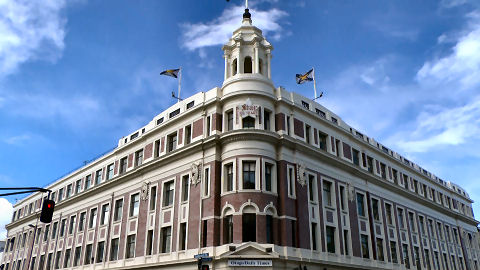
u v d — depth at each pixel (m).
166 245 37.47
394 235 47.22
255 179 33.22
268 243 31.66
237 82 37.00
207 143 36.28
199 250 33.19
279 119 36.91
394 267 44.53
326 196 39.38
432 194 62.78
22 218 69.12
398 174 54.22
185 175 38.12
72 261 49.91
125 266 40.44
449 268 57.41
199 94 40.12
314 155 38.78
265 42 40.84
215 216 33.31
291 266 32.00
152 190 41.97
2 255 73.19
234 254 30.55
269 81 37.84
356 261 39.03
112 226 45.53
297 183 35.75
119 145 50.88
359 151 46.84
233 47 40.28
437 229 59.06
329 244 37.19
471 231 70.88
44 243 59.09
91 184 53.66
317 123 41.25
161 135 43.41
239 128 35.12
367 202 44.62
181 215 36.66
